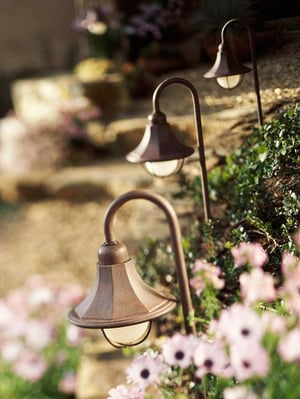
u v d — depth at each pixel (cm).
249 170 321
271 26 346
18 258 745
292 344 193
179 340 229
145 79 777
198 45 503
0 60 1144
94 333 519
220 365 216
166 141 296
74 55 1011
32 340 536
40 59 1123
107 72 820
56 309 560
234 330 206
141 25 698
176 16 634
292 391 198
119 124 686
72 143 866
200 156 326
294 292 226
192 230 372
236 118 371
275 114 340
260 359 197
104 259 236
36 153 871
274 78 344
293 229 281
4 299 662
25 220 823
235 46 362
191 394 280
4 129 907
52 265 711
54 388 526
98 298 234
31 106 923
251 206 313
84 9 893
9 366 545
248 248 265
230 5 367
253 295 236
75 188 799
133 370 241
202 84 441
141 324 241
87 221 767
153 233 476
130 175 714
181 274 250
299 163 291
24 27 1125
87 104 829
